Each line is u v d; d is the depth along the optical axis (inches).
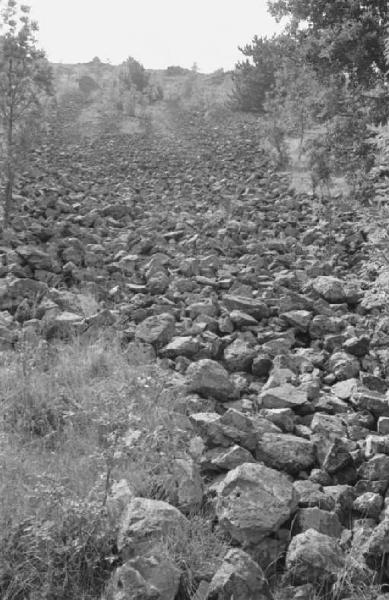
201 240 455.2
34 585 125.5
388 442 182.2
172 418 194.9
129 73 1899.6
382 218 343.0
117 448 168.1
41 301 299.0
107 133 1237.7
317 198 620.1
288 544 141.6
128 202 617.9
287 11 560.4
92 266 385.4
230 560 126.9
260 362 249.6
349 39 515.5
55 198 547.2
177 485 157.6
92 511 136.9
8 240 398.9
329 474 172.4
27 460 164.4
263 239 491.2
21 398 198.4
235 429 180.9
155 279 346.3
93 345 248.2
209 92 1861.5
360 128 528.7
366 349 269.6
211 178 783.1
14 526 134.1
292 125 816.9
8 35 456.8
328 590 129.3
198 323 286.8
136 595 118.8
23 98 470.0
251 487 146.3
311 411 215.2
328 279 346.6
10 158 466.6
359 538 140.9
